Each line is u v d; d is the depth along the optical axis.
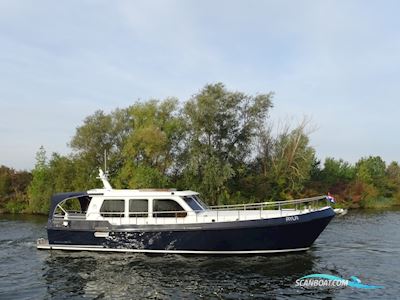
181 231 16.92
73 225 17.81
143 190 18.19
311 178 59.31
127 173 41.19
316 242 22.14
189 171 41.50
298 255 17.55
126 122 46.62
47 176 46.59
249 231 16.78
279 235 17.00
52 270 15.54
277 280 14.16
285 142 50.16
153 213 17.64
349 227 29.48
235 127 43.50
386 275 15.06
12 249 20.08
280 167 48.16
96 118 45.28
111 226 17.44
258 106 43.28
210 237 16.88
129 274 14.86
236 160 44.34
